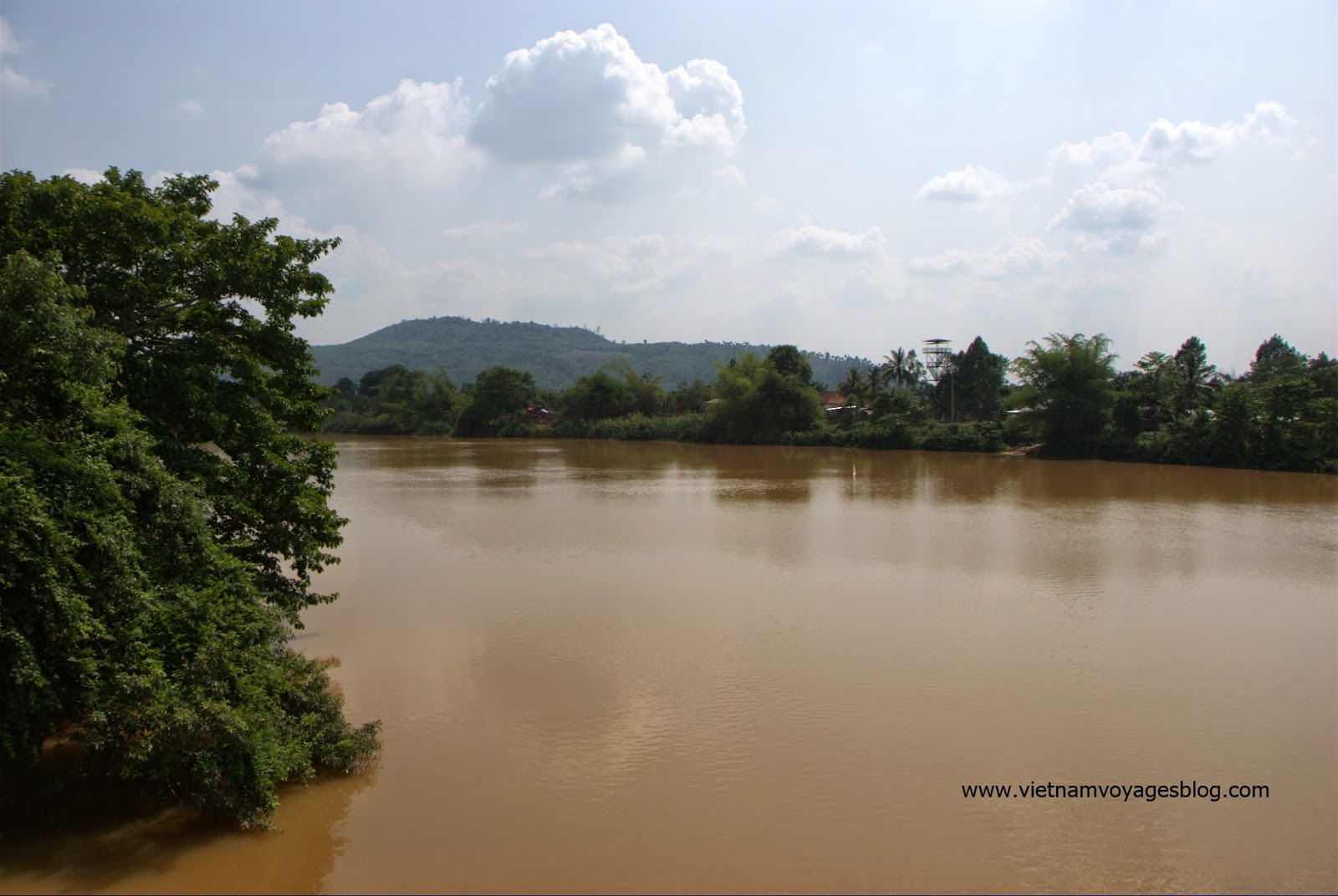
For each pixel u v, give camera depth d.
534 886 9.44
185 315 14.41
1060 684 15.74
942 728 13.72
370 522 34.78
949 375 110.12
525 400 126.06
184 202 15.61
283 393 16.39
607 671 16.33
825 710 14.41
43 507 9.71
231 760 10.45
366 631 18.94
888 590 22.84
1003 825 10.80
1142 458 67.31
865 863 9.94
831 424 98.56
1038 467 62.91
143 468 11.45
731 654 17.41
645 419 111.50
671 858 9.99
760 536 31.38
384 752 12.78
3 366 10.34
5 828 10.35
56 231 13.00
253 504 15.42
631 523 34.50
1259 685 15.70
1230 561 26.84
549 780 11.92
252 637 12.12
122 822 10.62
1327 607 21.22
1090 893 9.41
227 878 9.52
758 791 11.63
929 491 47.00
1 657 9.45
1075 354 71.00
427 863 9.86
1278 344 106.00
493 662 16.84
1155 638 18.59
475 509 39.06
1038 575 24.72
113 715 10.15
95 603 10.33
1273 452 59.91
